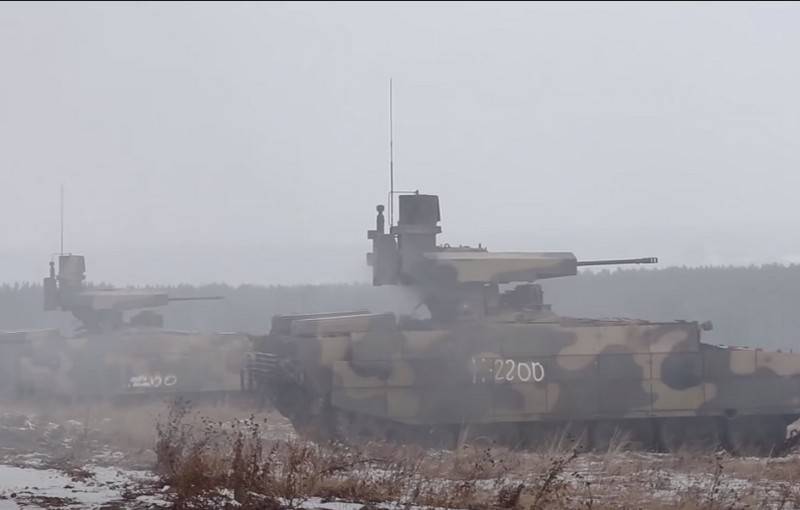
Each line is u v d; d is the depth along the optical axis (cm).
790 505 6069
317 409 9600
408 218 10512
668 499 6075
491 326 9462
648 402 9581
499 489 5978
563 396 9481
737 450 9962
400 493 5712
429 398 9300
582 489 6319
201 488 5412
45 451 8388
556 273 10425
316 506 5178
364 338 9256
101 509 4906
